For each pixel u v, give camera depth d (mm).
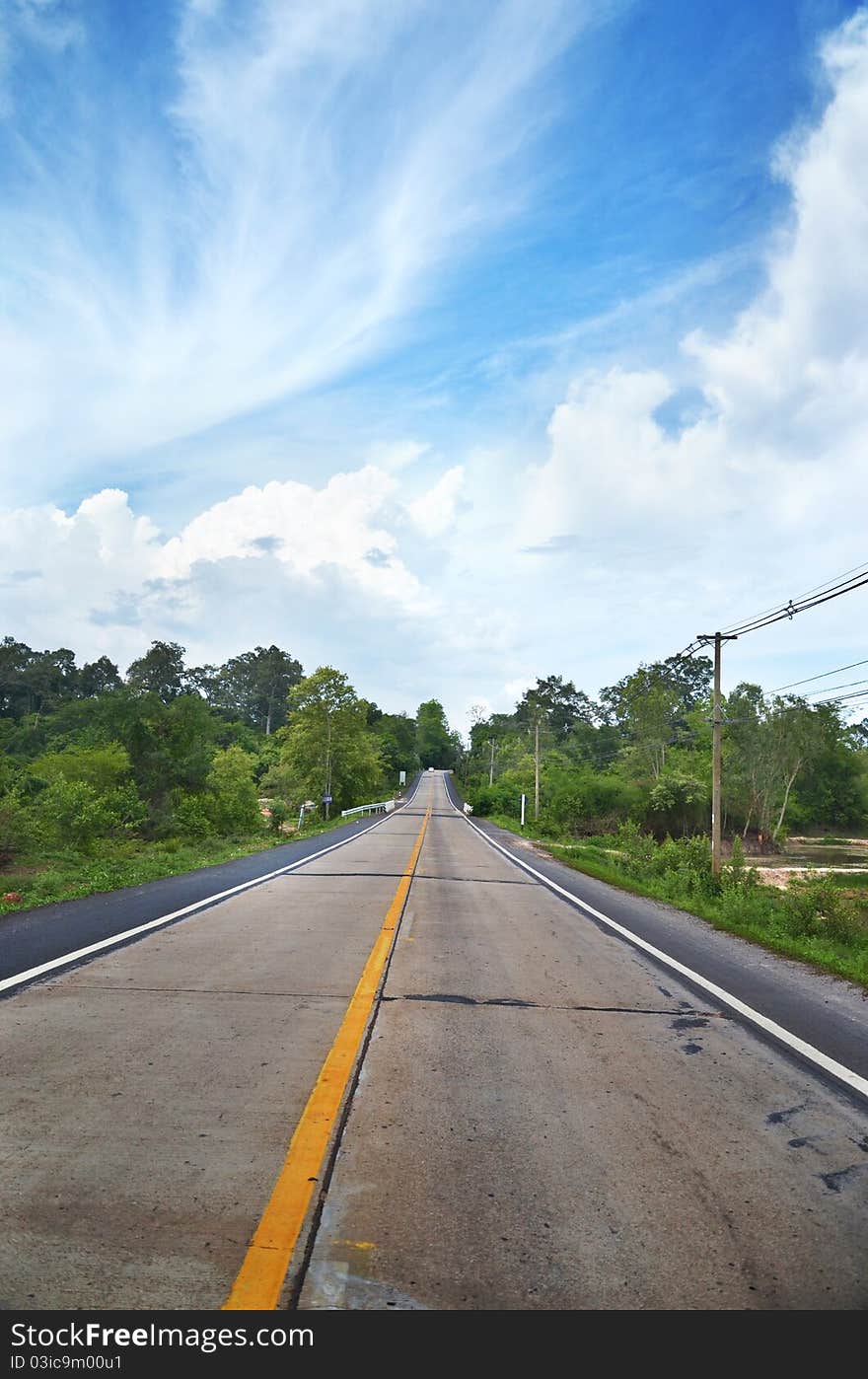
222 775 58469
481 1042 5906
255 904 12758
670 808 66188
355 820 57000
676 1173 3914
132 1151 3910
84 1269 2984
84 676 117125
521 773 88188
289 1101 4605
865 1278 3092
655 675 80250
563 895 16781
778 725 64750
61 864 17609
